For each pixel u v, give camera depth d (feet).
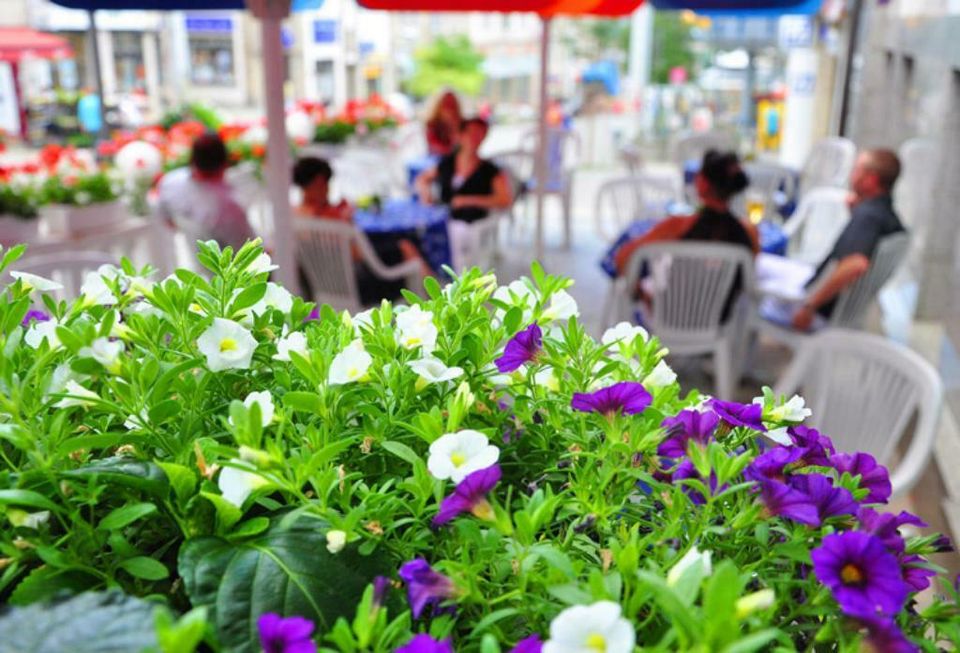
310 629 1.98
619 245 14.02
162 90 43.37
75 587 2.35
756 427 2.92
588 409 2.79
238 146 19.85
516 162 24.77
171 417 2.71
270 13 8.72
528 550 2.27
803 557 2.42
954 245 15.19
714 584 1.79
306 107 25.93
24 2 40.96
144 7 11.81
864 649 2.17
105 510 2.64
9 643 1.91
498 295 3.47
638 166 25.22
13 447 2.82
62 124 39.75
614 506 2.63
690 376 14.61
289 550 2.40
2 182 13.97
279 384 3.10
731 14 13.14
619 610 1.88
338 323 3.43
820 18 28.32
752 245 12.30
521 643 2.10
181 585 2.55
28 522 2.45
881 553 2.22
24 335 3.10
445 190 19.54
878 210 12.14
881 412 8.18
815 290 12.49
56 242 13.24
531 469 3.16
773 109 33.60
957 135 14.73
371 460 2.92
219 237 13.66
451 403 2.75
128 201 15.99
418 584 2.22
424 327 3.00
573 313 3.41
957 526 9.55
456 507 2.36
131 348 3.30
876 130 22.16
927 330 15.35
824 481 2.59
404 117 29.35
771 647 2.39
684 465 2.68
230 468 2.40
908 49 17.98
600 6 11.24
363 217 15.75
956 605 2.57
